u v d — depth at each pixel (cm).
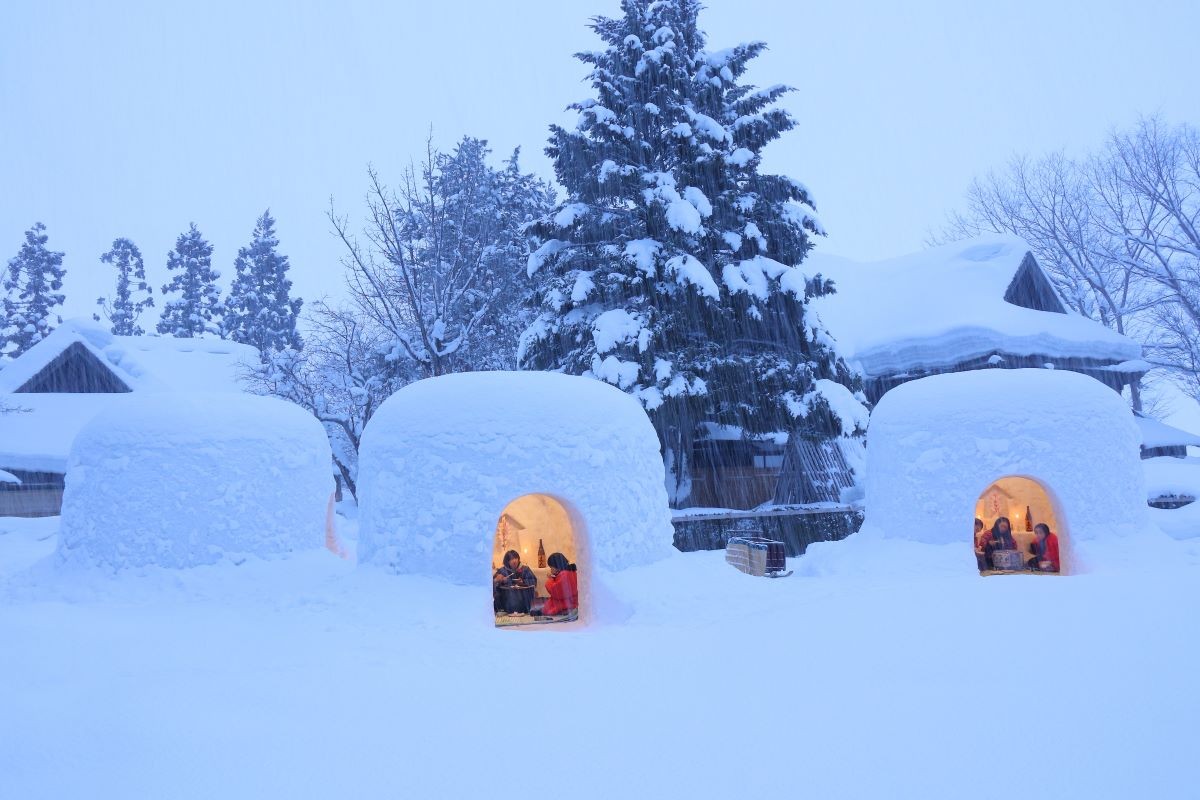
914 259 3069
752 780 374
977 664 548
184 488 1109
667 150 2186
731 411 2050
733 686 535
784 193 2250
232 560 1105
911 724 436
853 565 1151
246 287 6266
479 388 990
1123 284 3562
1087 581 840
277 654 697
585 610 970
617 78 2250
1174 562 1052
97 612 944
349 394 2538
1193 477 1698
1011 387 1157
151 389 2859
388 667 633
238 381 3061
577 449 976
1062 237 3553
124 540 1094
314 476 1235
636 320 1962
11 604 1015
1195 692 463
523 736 451
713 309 2022
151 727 475
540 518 1168
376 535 977
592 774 392
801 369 2042
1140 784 349
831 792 356
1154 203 3219
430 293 2902
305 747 440
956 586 840
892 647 610
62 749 441
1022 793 346
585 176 2202
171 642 752
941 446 1144
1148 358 3372
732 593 983
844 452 2283
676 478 2123
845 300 2947
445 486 941
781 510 1975
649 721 469
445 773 400
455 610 861
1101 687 481
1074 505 1107
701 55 2306
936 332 2441
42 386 2891
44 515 2522
